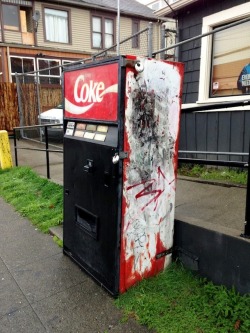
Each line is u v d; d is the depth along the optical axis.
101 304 2.15
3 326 1.98
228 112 4.52
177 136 2.28
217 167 4.59
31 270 2.61
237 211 2.77
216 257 2.19
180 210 2.86
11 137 10.24
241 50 4.50
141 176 2.12
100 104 2.13
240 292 2.05
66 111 2.56
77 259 2.63
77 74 2.34
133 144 2.04
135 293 2.19
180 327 1.85
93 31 16.36
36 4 14.48
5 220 3.78
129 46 11.47
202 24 4.89
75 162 2.47
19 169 5.86
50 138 8.49
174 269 2.43
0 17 13.73
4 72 13.48
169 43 6.00
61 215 3.59
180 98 2.24
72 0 15.12
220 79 4.87
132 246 2.18
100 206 2.22
